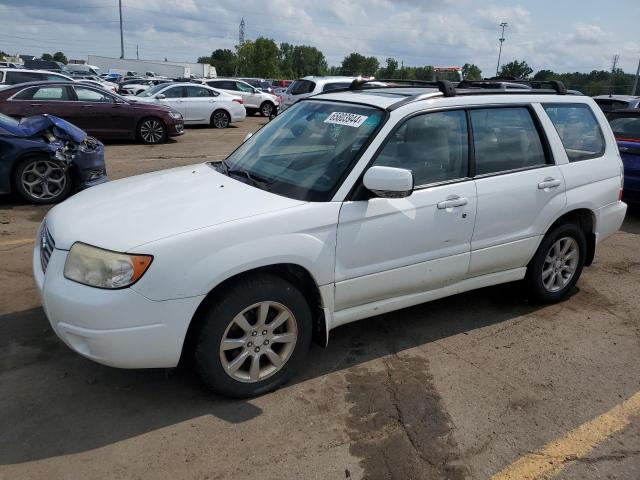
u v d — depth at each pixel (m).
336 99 4.06
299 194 3.29
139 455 2.72
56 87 13.06
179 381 3.35
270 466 2.69
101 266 2.75
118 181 3.99
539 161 4.28
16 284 4.60
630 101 12.83
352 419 3.07
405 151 3.55
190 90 18.78
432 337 4.08
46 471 2.59
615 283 5.34
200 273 2.81
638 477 2.72
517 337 4.12
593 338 4.16
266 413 3.09
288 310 3.17
